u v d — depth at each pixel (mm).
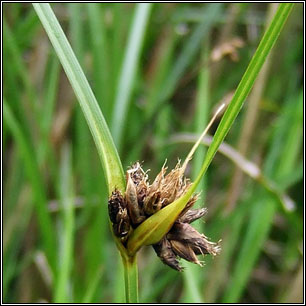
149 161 523
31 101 436
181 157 521
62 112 491
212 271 444
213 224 459
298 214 541
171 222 205
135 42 422
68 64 214
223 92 537
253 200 443
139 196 209
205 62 435
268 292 538
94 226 423
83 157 449
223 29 508
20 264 489
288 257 497
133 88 469
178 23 551
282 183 466
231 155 416
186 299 396
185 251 208
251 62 189
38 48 503
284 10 185
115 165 212
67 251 362
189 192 203
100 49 436
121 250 212
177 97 543
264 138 517
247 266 424
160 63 527
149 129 451
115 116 410
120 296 370
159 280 457
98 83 437
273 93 544
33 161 390
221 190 531
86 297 362
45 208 390
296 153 500
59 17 519
